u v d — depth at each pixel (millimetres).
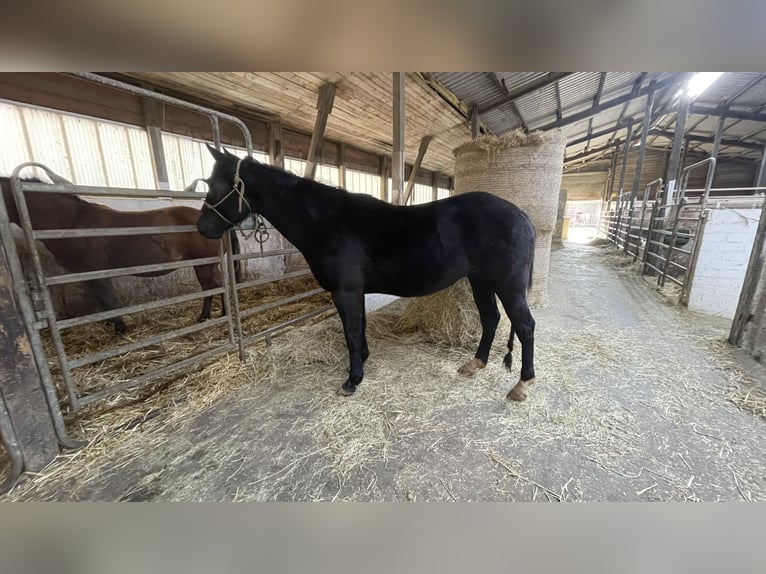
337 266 1545
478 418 1433
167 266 1547
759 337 1931
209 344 2146
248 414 1484
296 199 1579
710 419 1393
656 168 13469
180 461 1208
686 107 5469
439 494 1059
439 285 1586
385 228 1508
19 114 2514
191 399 1592
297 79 3334
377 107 4367
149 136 3244
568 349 2096
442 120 5242
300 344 2168
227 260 1814
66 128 2750
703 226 2871
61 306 2377
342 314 1603
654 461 1172
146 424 1409
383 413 1479
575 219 19672
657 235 4586
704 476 1104
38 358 1134
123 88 1268
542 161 2578
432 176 10961
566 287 3916
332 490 1080
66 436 1234
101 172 2984
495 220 1474
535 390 1638
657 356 1990
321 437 1328
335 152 5852
